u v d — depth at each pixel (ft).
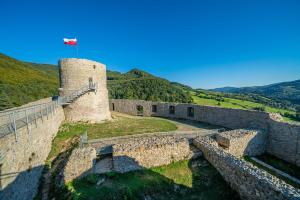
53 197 27.35
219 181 29.84
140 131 51.72
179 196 27.04
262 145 44.45
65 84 60.13
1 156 18.70
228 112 56.18
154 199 26.17
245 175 25.16
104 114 66.33
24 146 25.41
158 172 31.55
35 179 29.55
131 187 27.12
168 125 59.72
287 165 39.32
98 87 63.62
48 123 40.29
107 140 42.88
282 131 41.91
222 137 40.11
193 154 36.06
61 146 43.14
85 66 60.39
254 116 48.80
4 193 19.11
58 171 33.30
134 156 31.53
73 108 59.93
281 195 19.84
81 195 25.18
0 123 25.70
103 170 30.83
